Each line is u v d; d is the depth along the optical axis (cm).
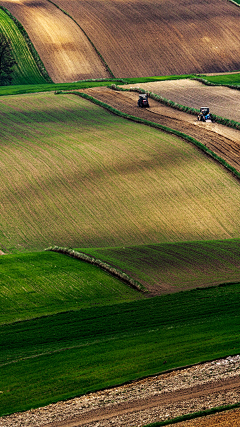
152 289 3391
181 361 2330
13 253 4359
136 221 4891
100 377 2244
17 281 3494
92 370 2311
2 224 4903
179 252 4094
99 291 3394
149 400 2039
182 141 6625
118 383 2180
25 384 2234
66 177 5812
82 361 2402
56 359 2442
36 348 2608
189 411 1936
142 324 2855
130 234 4666
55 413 2005
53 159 6281
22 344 2670
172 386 2127
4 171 6006
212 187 5453
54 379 2256
